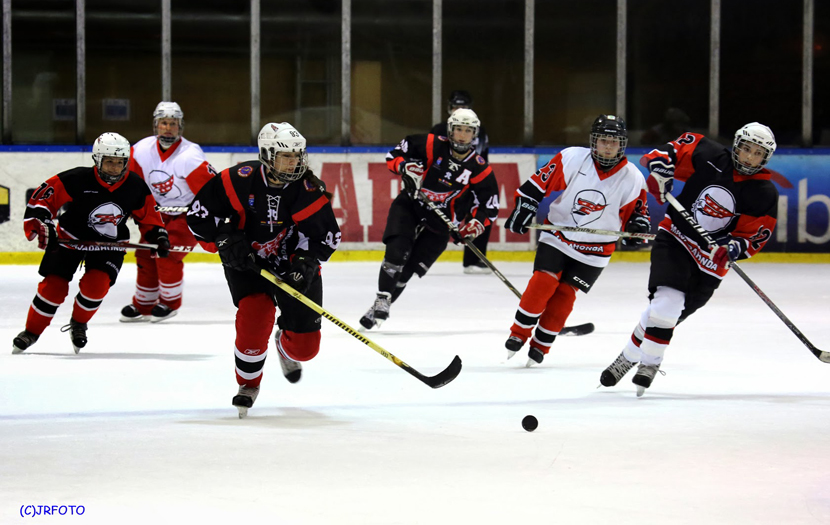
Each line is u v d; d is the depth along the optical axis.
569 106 33.38
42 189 14.65
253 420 10.75
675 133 33.56
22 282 25.09
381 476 8.52
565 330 17.30
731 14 33.25
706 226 12.62
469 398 12.09
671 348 16.14
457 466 8.88
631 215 14.49
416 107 32.94
